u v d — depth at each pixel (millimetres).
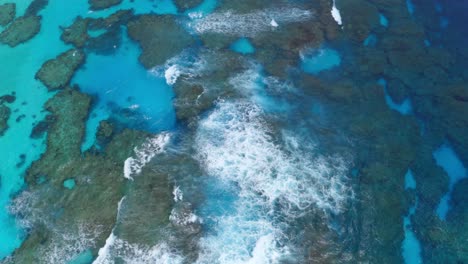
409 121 32750
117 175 28859
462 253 25844
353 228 26438
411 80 35688
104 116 33062
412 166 30125
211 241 25516
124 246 25203
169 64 36531
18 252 25500
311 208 27203
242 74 35594
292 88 34625
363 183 28734
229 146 30391
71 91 34938
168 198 27375
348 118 32594
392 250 25812
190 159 29562
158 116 32812
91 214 26859
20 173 29578
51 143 31234
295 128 31734
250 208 27141
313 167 29406
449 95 34531
